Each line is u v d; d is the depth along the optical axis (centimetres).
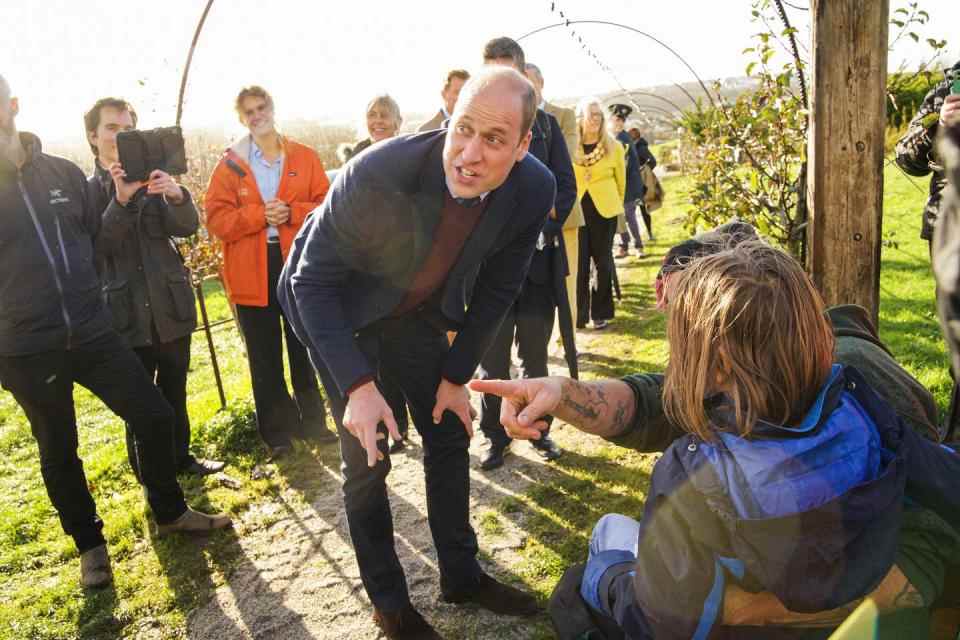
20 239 268
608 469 351
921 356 413
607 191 565
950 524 129
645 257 923
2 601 292
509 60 329
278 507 352
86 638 266
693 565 123
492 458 365
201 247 519
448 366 226
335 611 268
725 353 125
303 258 209
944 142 112
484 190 193
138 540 328
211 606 278
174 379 376
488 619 252
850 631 127
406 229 203
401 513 334
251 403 455
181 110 411
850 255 264
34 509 376
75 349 284
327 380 224
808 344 124
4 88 261
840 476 120
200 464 395
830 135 257
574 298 467
